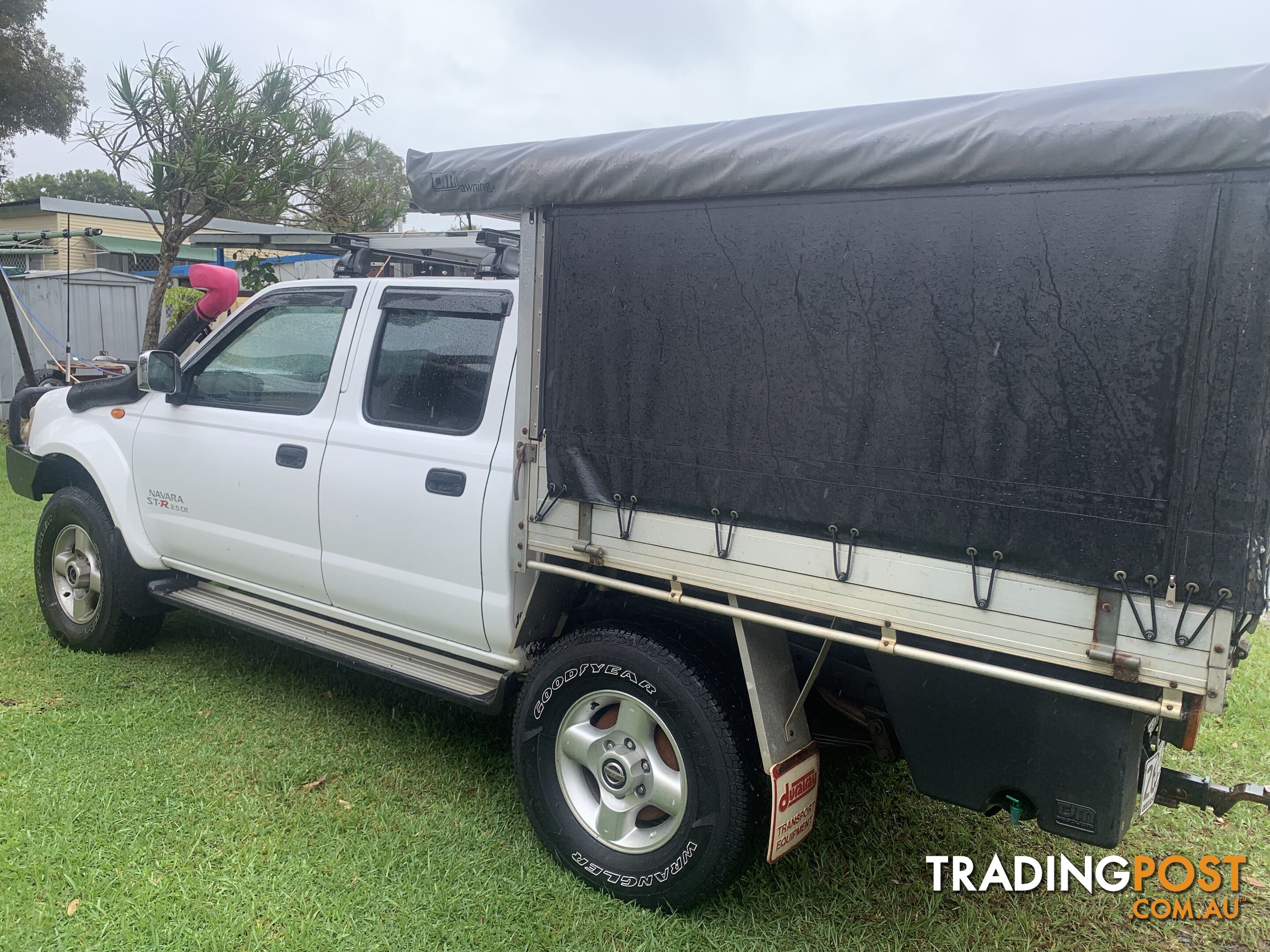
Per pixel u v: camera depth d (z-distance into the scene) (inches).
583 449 110.2
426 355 136.6
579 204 107.1
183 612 214.5
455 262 176.6
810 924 109.9
